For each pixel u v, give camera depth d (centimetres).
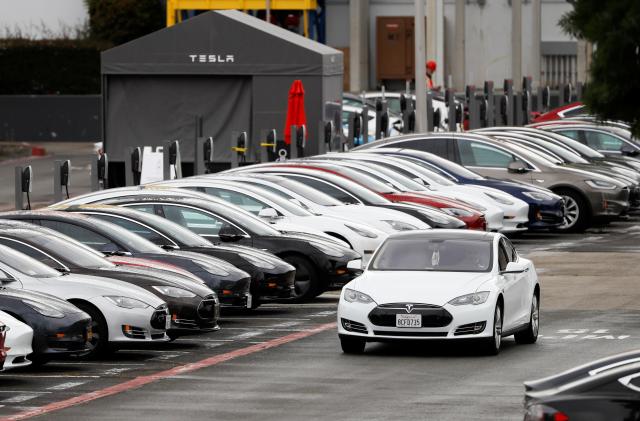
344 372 4138
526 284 4744
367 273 4603
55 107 16188
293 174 7206
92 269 4619
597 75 4891
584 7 4953
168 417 3434
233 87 9519
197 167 8756
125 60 9538
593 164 9175
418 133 9744
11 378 4075
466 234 4759
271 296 5491
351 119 10262
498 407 3522
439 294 4394
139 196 5916
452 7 19500
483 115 12719
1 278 4256
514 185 8244
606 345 4659
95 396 3756
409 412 3462
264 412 3491
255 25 9512
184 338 4931
